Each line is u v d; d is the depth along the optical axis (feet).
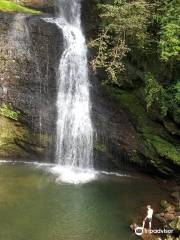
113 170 74.43
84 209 61.52
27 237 54.49
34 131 75.46
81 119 75.82
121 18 64.44
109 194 66.39
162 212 61.26
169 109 67.31
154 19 65.67
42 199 63.31
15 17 74.79
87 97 75.77
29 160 76.59
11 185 66.90
